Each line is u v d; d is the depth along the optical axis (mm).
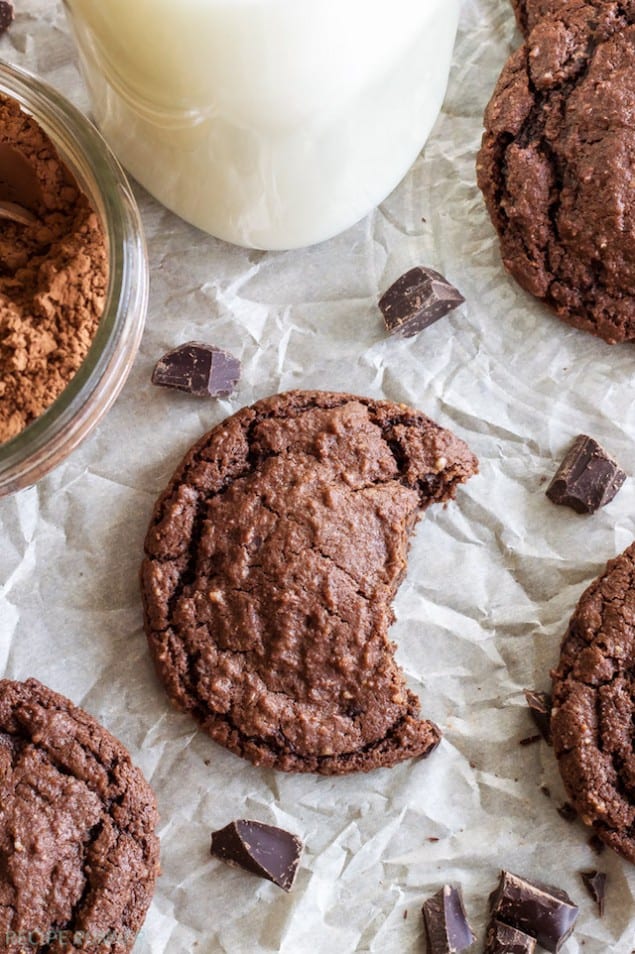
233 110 302
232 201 333
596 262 344
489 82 368
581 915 337
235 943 335
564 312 350
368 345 359
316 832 340
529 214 344
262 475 339
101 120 341
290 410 346
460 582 350
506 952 331
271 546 334
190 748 342
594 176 337
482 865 340
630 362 356
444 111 368
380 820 341
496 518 352
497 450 355
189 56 290
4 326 326
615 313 346
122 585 348
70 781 324
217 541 337
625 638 333
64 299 328
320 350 359
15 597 346
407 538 344
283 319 360
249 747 333
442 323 359
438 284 349
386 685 333
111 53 300
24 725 328
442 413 356
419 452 342
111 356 323
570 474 347
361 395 355
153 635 337
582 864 339
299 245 357
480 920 338
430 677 347
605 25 340
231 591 335
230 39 286
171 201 345
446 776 343
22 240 342
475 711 346
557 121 341
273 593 333
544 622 348
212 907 336
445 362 358
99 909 318
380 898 337
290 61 291
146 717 342
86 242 334
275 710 332
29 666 343
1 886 316
